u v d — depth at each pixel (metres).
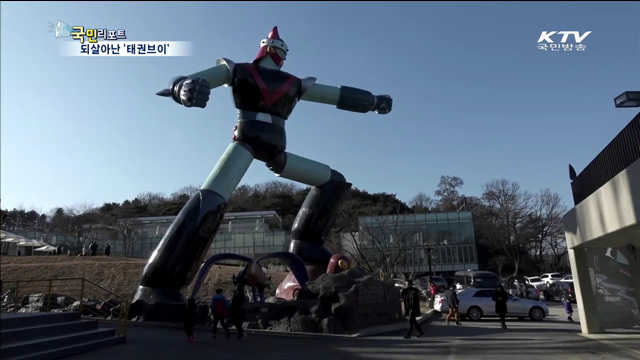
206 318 14.24
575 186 12.34
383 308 15.86
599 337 12.12
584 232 11.56
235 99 16.42
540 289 38.62
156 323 13.78
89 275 26.77
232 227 66.19
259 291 15.21
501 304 15.45
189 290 24.84
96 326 10.99
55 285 23.58
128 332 12.66
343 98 17.81
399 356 9.73
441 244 55.47
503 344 11.34
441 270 54.59
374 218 40.88
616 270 13.53
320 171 18.28
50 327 9.16
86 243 56.22
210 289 25.66
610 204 9.05
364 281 15.02
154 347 10.41
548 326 16.30
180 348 10.39
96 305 16.05
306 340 12.23
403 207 69.81
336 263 17.25
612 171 9.48
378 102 18.48
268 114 16.44
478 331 14.55
